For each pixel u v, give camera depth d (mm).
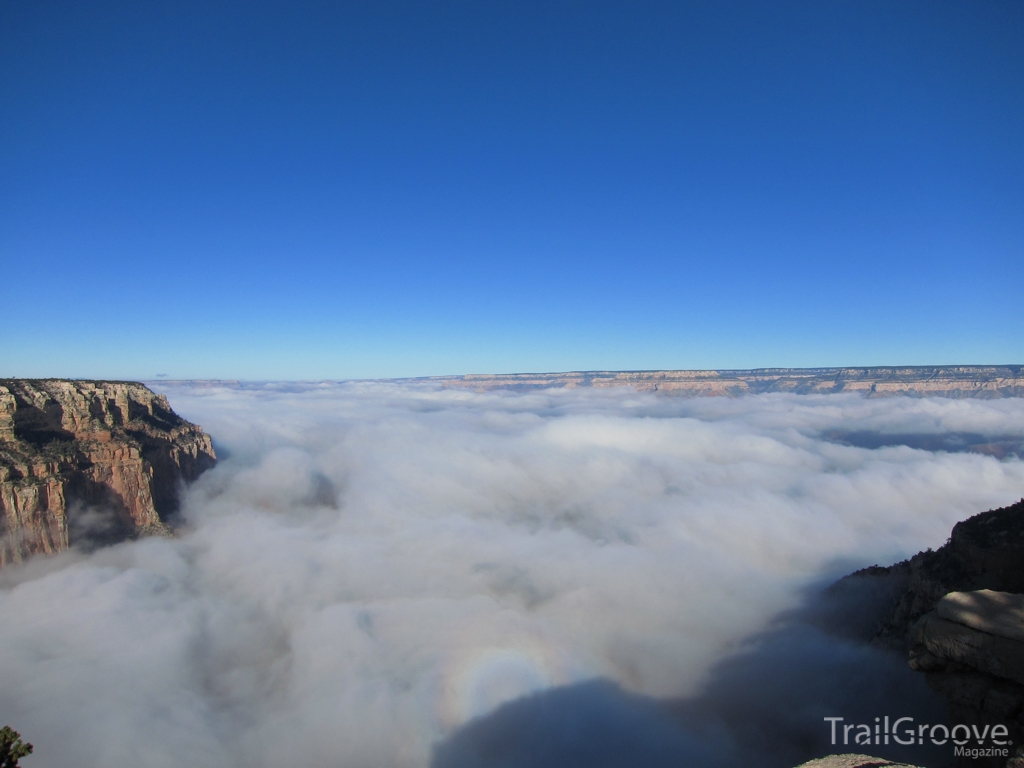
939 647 20875
